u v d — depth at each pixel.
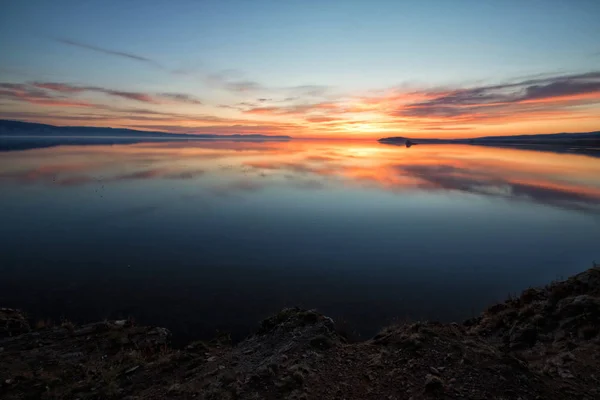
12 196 36.31
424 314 12.66
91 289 14.52
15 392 6.42
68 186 43.19
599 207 30.83
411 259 18.67
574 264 17.78
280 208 31.80
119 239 22.19
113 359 7.82
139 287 14.83
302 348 6.90
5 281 15.21
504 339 8.20
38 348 8.34
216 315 12.40
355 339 10.66
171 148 170.12
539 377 5.70
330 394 5.41
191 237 22.75
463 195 37.66
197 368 7.09
